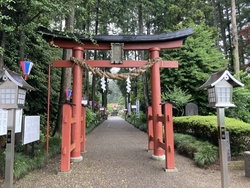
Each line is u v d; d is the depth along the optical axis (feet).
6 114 12.30
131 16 47.52
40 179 11.80
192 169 13.70
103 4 44.83
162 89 32.83
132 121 59.00
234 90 24.45
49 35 16.10
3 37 13.43
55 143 19.31
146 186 10.71
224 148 9.21
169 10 38.86
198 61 32.40
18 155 13.28
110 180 11.68
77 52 17.12
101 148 21.67
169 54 33.42
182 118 21.90
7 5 12.05
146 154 18.60
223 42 58.34
